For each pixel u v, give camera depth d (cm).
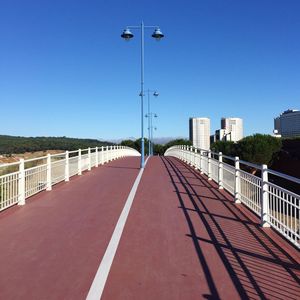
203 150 2117
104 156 3130
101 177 1966
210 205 1160
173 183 1683
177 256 681
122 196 1331
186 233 837
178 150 3931
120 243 761
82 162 2242
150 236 812
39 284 560
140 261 655
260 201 938
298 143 4647
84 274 597
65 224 929
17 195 1180
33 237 815
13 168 1488
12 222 957
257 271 608
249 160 5050
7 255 696
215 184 1634
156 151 11350
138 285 554
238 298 510
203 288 542
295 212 719
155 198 1285
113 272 605
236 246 742
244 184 1145
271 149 4978
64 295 521
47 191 1473
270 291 533
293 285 554
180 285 553
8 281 573
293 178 684
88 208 1126
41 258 677
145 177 1934
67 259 669
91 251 712
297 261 654
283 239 788
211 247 735
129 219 970
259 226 898
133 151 5981
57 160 1730
